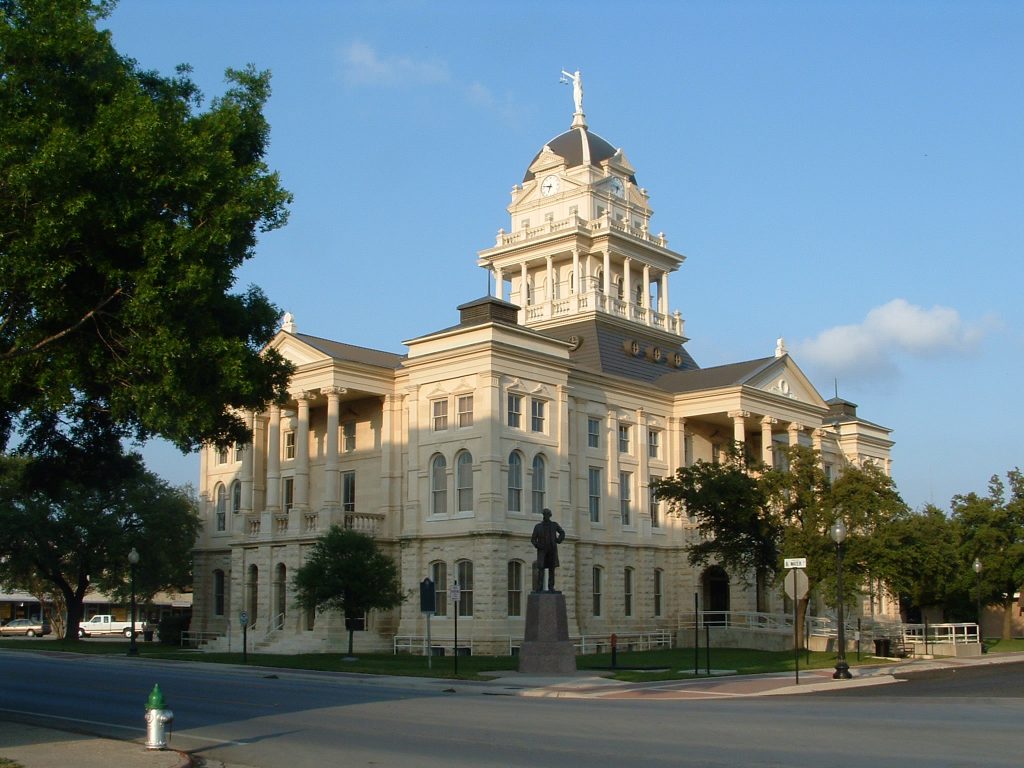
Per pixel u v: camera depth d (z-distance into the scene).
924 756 18.42
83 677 41.19
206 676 42.84
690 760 18.09
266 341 28.75
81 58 24.31
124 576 79.19
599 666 47.31
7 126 22.41
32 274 21.92
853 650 60.53
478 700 31.41
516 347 60.47
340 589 52.66
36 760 18.30
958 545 75.06
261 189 24.30
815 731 22.30
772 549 58.56
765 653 58.16
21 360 23.50
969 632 80.62
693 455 75.31
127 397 24.20
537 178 84.31
